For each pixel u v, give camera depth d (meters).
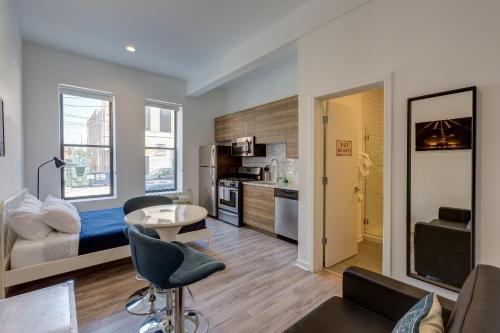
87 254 2.46
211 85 4.45
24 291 2.32
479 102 1.66
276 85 4.54
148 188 4.89
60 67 3.76
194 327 1.84
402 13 2.01
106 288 2.38
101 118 4.28
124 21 2.98
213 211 5.14
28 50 3.50
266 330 1.83
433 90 1.86
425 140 1.89
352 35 2.33
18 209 2.35
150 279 1.39
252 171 5.09
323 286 2.45
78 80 3.92
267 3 2.66
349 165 3.16
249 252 3.34
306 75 2.75
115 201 4.30
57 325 1.09
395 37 2.05
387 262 2.12
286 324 1.90
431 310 0.88
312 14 2.62
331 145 2.90
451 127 1.77
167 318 1.83
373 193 4.04
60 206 2.65
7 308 1.20
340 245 3.07
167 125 5.16
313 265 2.76
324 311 1.36
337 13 2.41
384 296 1.32
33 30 3.18
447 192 1.79
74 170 4.05
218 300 2.20
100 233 2.57
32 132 3.54
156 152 5.00
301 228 2.89
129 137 4.46
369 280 1.38
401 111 2.03
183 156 5.23
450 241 1.79
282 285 2.47
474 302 0.88
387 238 2.12
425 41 1.89
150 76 4.69
